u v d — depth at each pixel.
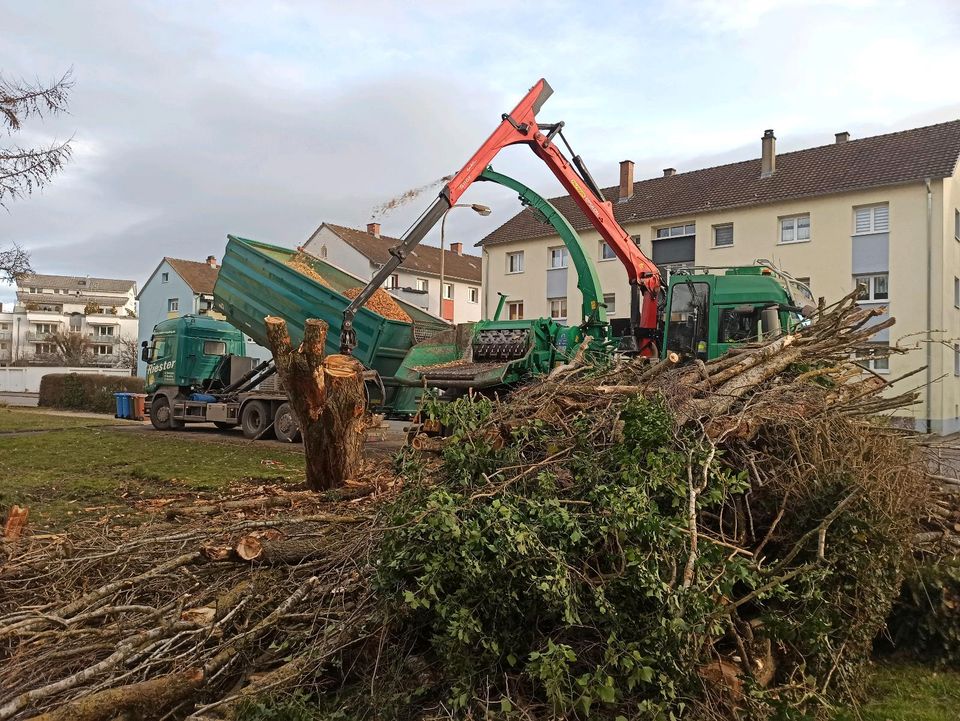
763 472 4.35
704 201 26.42
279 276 14.77
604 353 11.40
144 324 49.69
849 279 22.73
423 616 3.33
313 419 6.83
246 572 3.97
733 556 3.62
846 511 3.96
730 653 3.56
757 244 24.75
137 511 7.17
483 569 3.05
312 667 3.23
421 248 46.25
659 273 12.23
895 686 4.10
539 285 30.53
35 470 10.51
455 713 2.90
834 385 6.00
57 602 3.81
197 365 18.48
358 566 3.77
